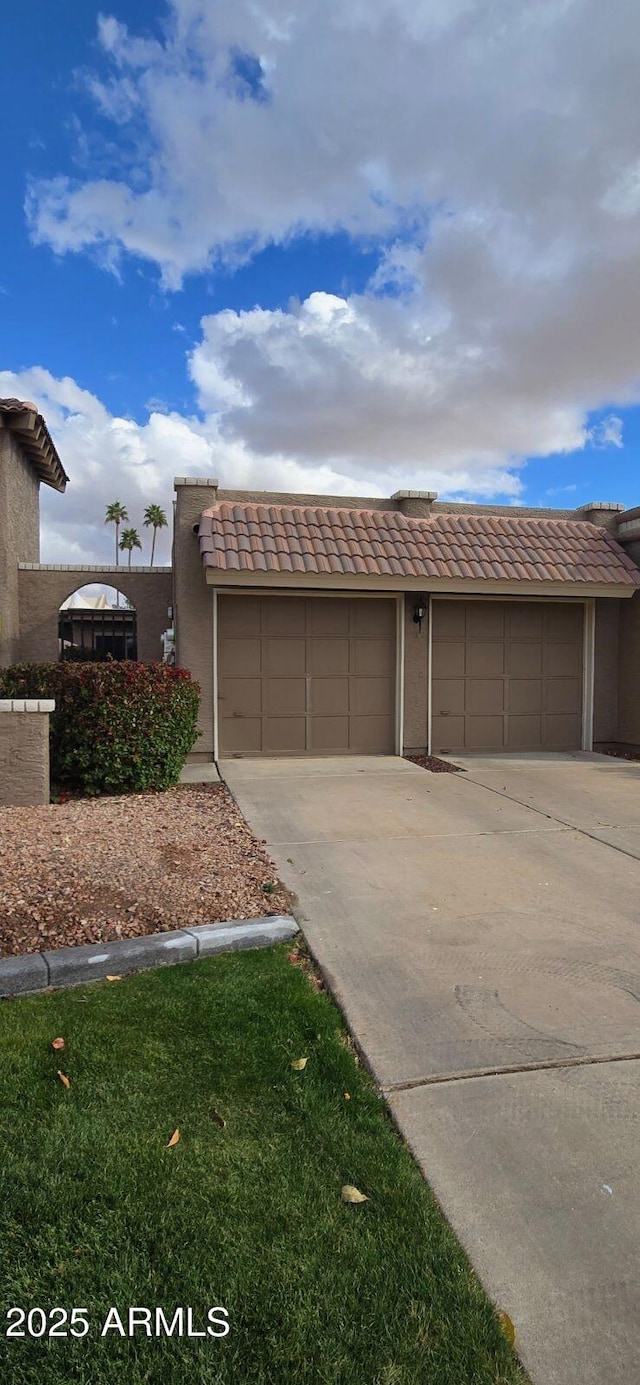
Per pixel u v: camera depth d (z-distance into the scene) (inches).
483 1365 67.1
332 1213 84.3
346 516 421.1
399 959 152.4
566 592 414.0
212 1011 129.2
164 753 313.6
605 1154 95.8
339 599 412.5
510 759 407.5
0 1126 97.3
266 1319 70.9
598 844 237.5
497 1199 87.7
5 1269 75.7
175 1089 106.8
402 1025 127.0
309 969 149.9
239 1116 101.3
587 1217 85.2
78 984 141.6
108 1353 67.3
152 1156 92.4
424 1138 98.3
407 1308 72.7
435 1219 84.1
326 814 273.3
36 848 205.2
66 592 534.0
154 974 145.6
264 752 403.9
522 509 467.2
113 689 302.5
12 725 276.1
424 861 217.8
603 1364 67.9
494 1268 77.9
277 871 205.5
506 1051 119.5
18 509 492.7
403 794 310.3
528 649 440.8
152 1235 80.2
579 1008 133.5
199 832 236.8
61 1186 86.9
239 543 374.3
